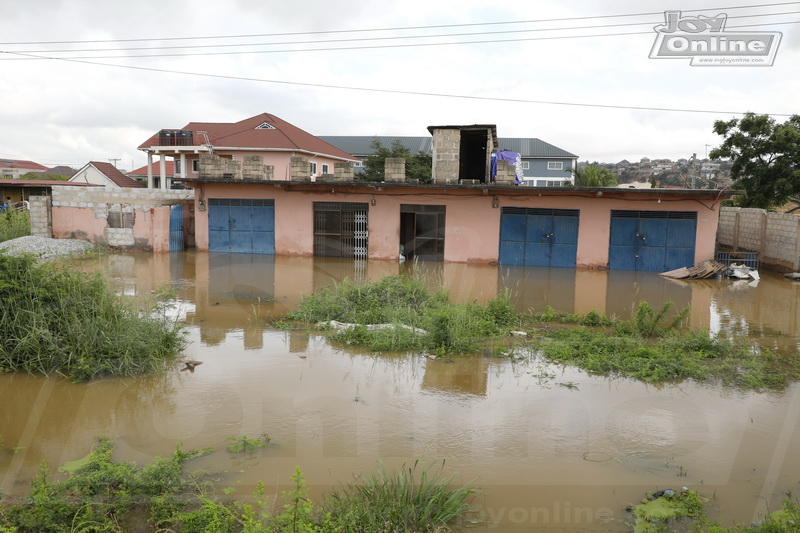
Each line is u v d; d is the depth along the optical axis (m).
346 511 4.14
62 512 4.12
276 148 31.81
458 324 9.20
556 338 9.16
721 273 16.44
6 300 7.54
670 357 7.87
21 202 31.62
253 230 19.64
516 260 18.45
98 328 7.42
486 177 23.58
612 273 17.19
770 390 6.98
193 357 7.87
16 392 6.48
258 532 3.77
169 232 19.64
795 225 16.64
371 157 39.31
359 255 19.23
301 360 7.83
